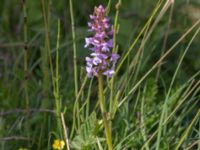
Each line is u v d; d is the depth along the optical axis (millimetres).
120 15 5777
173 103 4188
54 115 4406
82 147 3664
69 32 5562
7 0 6359
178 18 5590
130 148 4039
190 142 4000
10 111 4477
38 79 5230
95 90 4719
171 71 5090
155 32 5316
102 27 3139
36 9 5805
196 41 5473
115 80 4543
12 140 4305
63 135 4016
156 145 3793
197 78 5090
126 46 5066
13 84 5035
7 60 5602
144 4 5902
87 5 6207
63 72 4996
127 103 4098
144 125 4008
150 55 4961
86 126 3738
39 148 4180
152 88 4367
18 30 5887
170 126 4199
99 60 3150
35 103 4734
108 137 3369
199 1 5703
